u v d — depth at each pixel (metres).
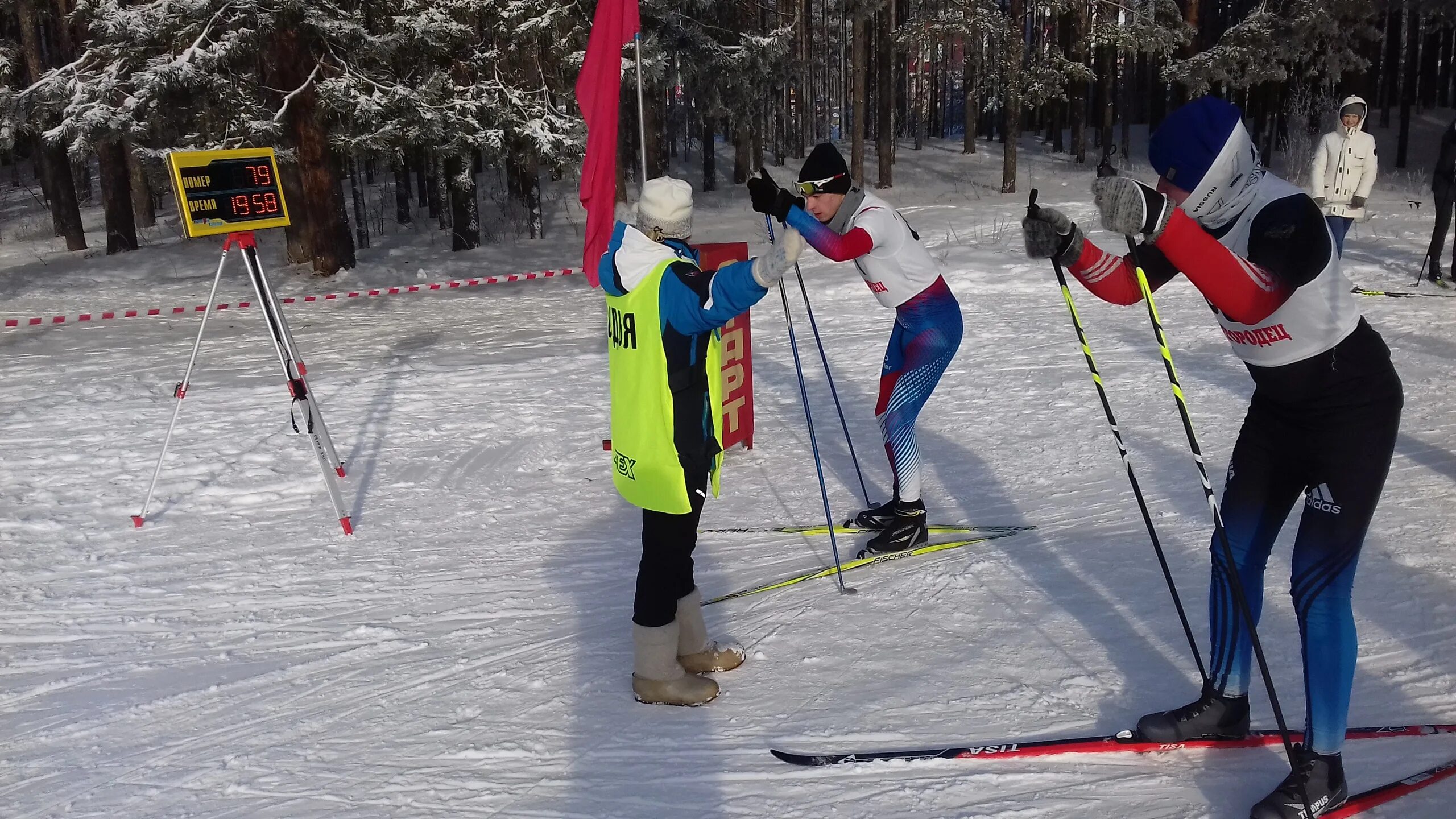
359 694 3.17
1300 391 2.23
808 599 3.70
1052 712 2.77
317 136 15.78
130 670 3.44
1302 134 23.52
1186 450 5.29
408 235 21.59
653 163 23.12
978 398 6.64
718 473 2.96
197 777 2.72
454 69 15.01
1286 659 2.97
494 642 3.52
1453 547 3.71
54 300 14.53
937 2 23.50
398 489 5.45
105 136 13.24
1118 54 28.28
